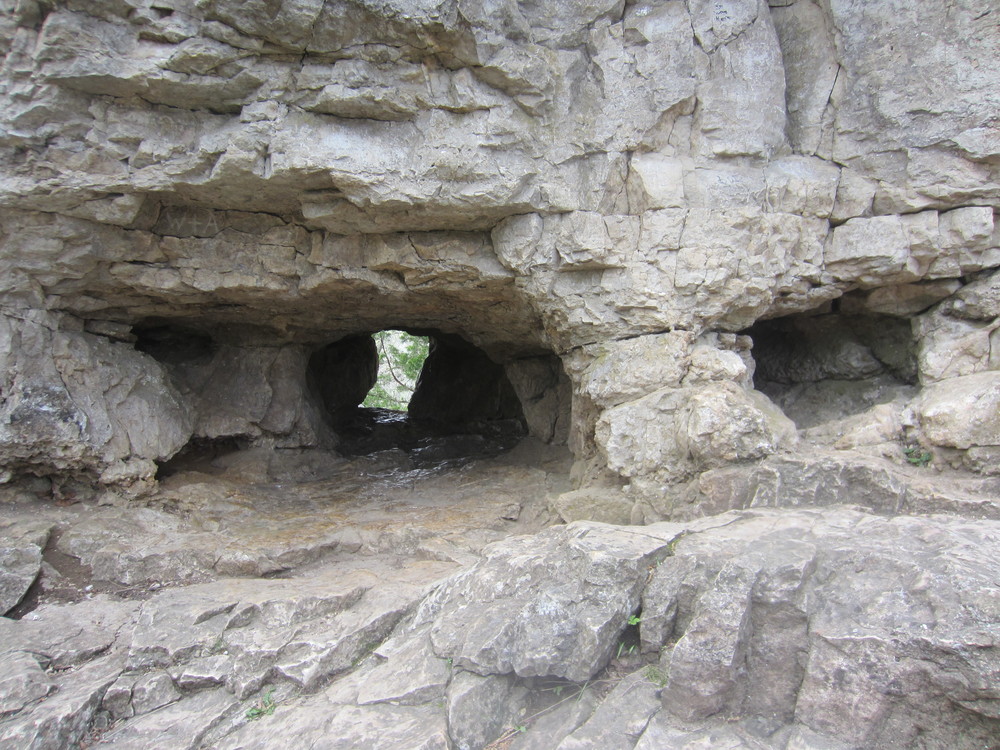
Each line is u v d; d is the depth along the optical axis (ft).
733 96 18.33
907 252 17.97
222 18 15.30
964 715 9.77
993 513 14.10
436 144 17.25
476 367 38.88
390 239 19.88
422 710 12.63
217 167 17.22
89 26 15.67
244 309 24.18
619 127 18.34
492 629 12.93
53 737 12.59
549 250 18.78
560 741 11.31
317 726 12.64
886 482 14.99
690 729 10.88
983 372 17.39
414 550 19.66
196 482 23.75
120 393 21.99
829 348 22.20
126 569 17.97
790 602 11.37
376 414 41.93
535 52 17.16
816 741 10.30
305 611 15.81
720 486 16.10
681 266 18.31
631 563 12.93
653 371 18.28
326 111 16.98
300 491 25.26
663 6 18.17
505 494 23.77
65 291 20.63
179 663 14.62
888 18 17.79
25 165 17.20
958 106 17.17
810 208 18.58
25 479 20.62
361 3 15.17
